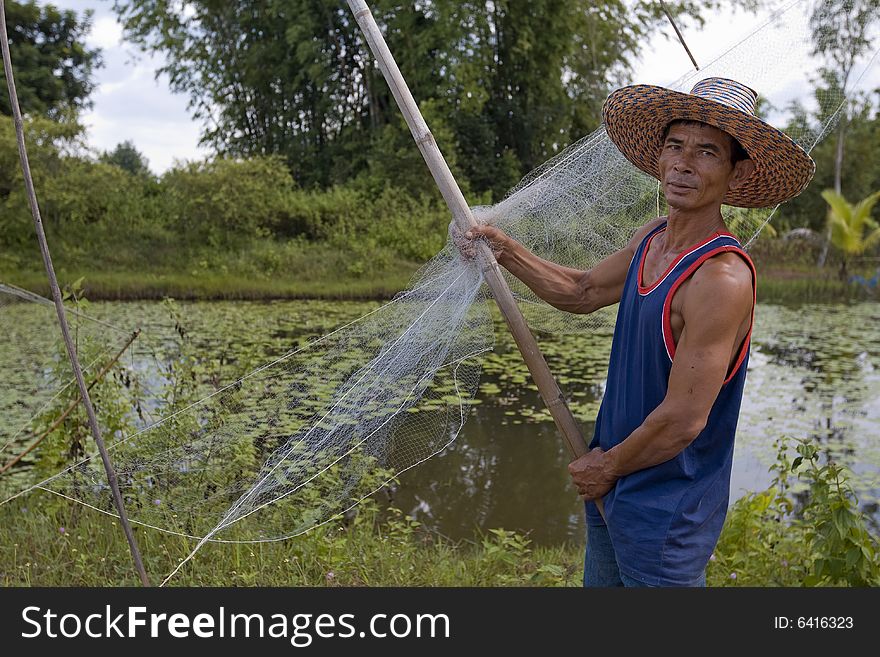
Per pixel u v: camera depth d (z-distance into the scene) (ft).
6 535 10.92
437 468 16.79
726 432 5.81
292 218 58.90
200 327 33.60
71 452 12.07
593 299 6.86
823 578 9.82
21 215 53.16
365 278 52.06
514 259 6.82
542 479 16.28
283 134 75.87
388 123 70.23
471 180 66.95
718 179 5.53
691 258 5.51
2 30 6.94
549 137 70.28
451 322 6.89
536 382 6.51
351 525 12.50
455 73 64.39
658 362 5.62
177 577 9.91
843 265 54.95
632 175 7.42
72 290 12.98
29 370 17.56
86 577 9.80
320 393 7.06
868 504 14.33
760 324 36.52
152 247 55.72
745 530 10.80
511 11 68.08
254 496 6.74
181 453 7.16
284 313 39.78
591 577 6.57
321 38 70.64
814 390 23.11
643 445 5.59
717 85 5.70
